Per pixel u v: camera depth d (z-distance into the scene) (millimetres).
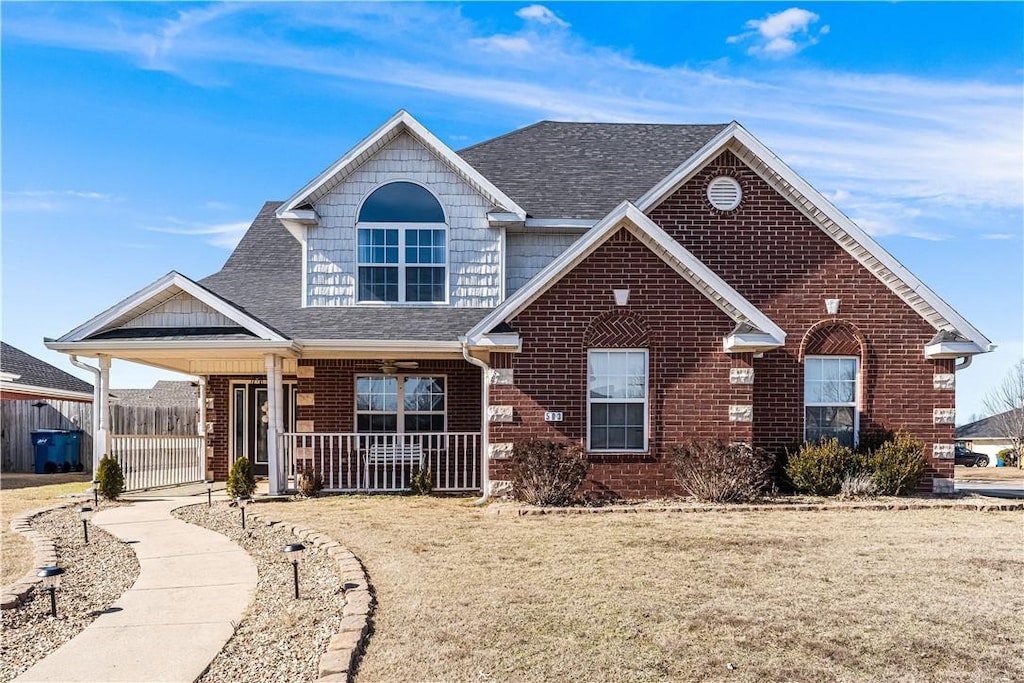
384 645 6238
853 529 10992
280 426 15211
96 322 14508
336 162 16109
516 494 13516
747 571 8492
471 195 16703
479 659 5953
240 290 17656
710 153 15172
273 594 8062
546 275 13617
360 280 16578
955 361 15070
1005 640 6375
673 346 13898
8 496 16125
